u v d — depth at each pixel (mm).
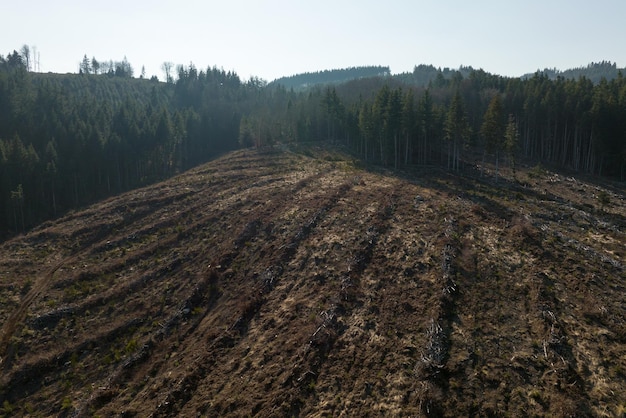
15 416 32656
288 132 133375
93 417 30547
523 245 42469
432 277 37375
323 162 94750
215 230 59000
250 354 32625
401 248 44062
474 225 48688
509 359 27094
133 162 103938
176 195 76688
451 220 49781
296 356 30406
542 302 32312
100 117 108750
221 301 42188
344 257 43969
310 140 129500
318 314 34844
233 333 35969
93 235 63656
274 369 29953
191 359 34344
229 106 170750
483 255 40562
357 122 106000
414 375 26594
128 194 83750
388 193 63156
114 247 58688
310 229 52656
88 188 93250
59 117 104250
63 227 67250
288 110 138875
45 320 42281
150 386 33000
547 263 38438
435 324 30703
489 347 28328
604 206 59844
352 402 25578
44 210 80062
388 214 54406
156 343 37969
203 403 28719
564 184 72625
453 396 24547
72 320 42625
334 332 32094
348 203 60344
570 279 35438
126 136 106562
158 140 111750
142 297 45719
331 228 52031
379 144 99375
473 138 93375
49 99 110250
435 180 73438
